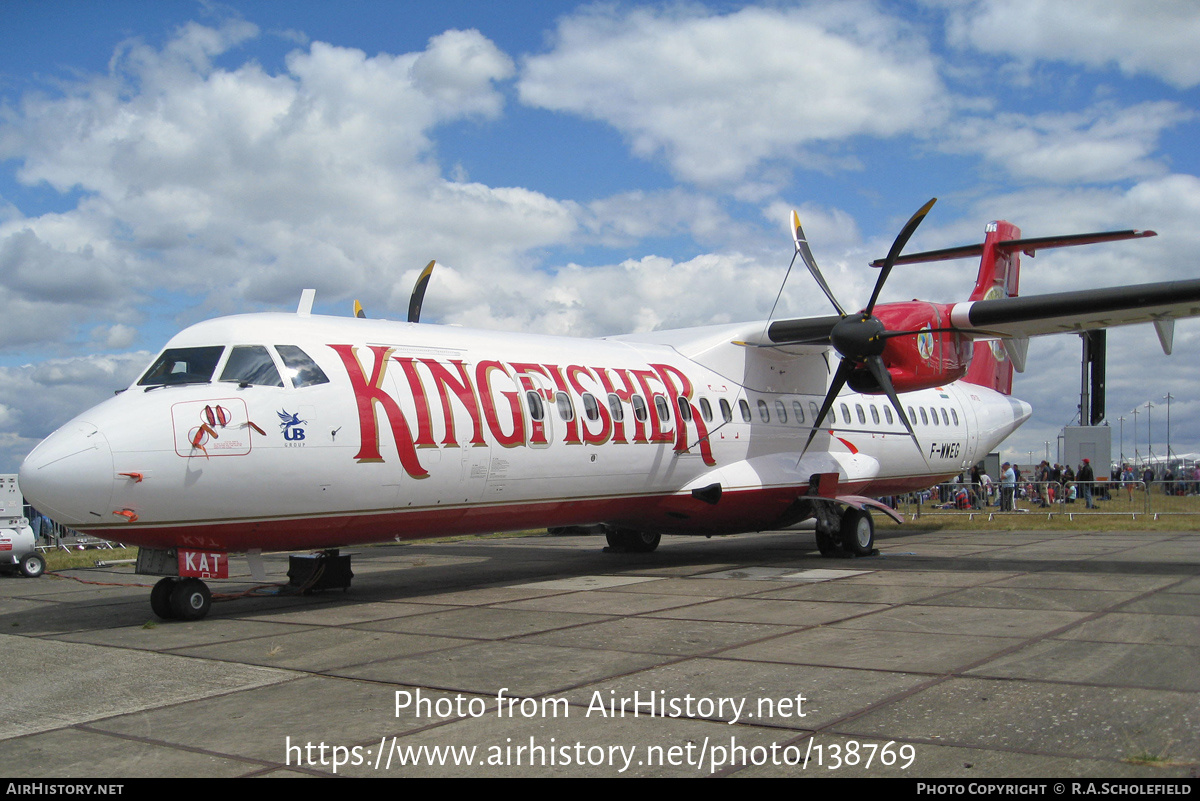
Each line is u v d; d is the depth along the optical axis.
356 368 9.54
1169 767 4.09
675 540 18.95
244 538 8.94
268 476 8.73
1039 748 4.39
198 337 9.21
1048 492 25.50
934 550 14.66
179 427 8.34
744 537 19.52
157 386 8.82
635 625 8.05
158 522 8.36
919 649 6.69
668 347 13.65
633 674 6.15
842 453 15.22
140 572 8.83
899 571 11.71
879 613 8.36
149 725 5.18
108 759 4.57
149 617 9.32
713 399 13.30
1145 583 9.95
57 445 8.12
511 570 13.29
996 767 4.16
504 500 10.70
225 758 4.56
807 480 14.09
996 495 26.09
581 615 8.70
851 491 15.24
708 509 13.12
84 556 19.53
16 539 14.33
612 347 12.84
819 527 13.99
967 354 13.47
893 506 28.33
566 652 6.93
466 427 10.13
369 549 18.39
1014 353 14.08
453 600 9.99
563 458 11.14
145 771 4.38
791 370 14.69
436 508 10.09
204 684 6.16
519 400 10.77
